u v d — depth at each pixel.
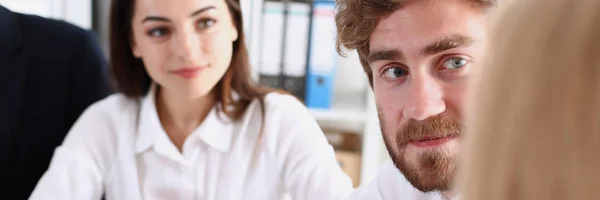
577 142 0.20
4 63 0.96
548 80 0.21
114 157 0.92
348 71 1.79
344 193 0.82
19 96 0.96
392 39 0.52
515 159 0.22
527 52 0.22
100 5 1.65
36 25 1.00
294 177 0.86
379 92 0.56
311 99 1.59
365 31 0.54
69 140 0.91
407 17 0.50
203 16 0.79
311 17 1.54
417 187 0.55
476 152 0.24
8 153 0.96
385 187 0.73
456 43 0.49
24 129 0.97
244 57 0.92
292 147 0.88
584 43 0.20
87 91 1.01
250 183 0.89
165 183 0.89
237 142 0.90
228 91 0.91
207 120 0.89
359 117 1.59
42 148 0.98
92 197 0.90
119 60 0.93
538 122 0.21
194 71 0.80
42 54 0.99
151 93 0.93
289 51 1.56
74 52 1.01
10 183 0.97
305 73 1.58
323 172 0.84
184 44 0.78
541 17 0.21
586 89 0.20
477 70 0.26
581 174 0.20
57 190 0.86
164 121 0.93
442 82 0.51
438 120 0.51
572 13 0.20
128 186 0.90
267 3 1.54
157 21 0.78
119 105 0.95
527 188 0.22
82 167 0.88
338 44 0.61
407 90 0.52
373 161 1.60
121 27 0.91
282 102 0.93
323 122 1.77
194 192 0.88
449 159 0.51
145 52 0.82
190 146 0.89
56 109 0.99
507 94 0.22
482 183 0.24
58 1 1.57
